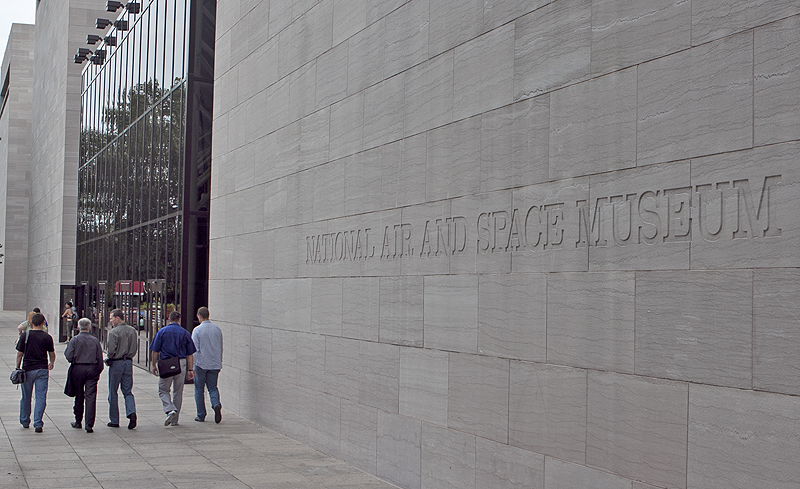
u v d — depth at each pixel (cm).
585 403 639
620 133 618
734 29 529
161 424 1370
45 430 1298
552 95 691
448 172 839
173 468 1001
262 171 1384
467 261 802
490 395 758
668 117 576
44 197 4975
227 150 1581
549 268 688
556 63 688
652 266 583
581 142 657
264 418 1338
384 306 961
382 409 958
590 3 653
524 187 723
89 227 3591
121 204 2883
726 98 532
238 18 1541
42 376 1295
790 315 484
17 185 8512
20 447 1141
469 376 791
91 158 3625
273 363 1306
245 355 1437
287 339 1254
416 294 891
